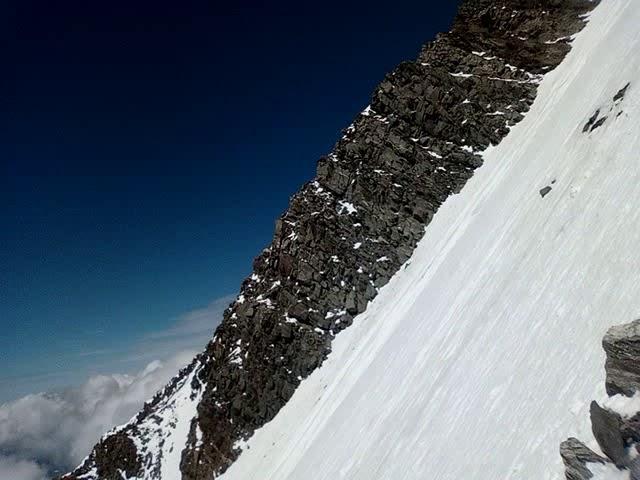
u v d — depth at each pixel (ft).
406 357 88.48
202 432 185.26
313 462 94.73
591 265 43.16
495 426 39.22
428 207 161.17
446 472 41.68
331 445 91.97
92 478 232.53
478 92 181.57
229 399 175.01
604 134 68.13
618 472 23.97
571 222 56.95
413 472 48.78
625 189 47.91
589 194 57.77
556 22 190.29
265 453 140.36
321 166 186.09
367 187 172.14
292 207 187.32
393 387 82.89
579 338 36.52
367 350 124.26
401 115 182.91
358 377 111.34
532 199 85.46
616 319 33.47
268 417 156.46
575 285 43.60
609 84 87.25
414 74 190.49
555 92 151.02
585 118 88.12
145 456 215.72
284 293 168.66
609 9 164.66
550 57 180.75
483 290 73.26
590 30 170.09
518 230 78.54
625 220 42.83
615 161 56.54
